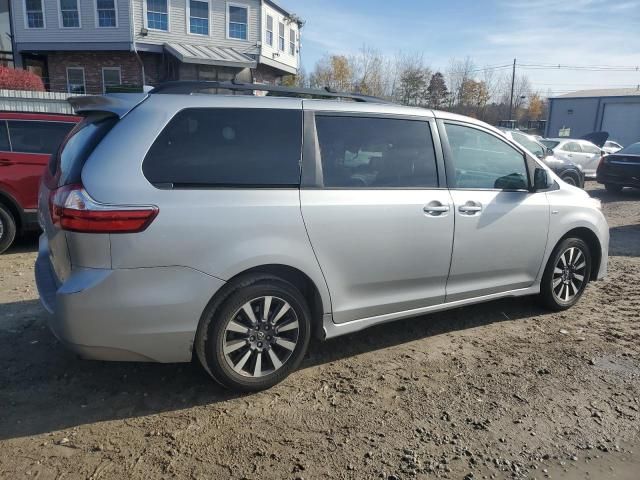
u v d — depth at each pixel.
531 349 4.16
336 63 54.78
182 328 3.08
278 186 3.36
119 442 2.87
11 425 3.01
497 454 2.85
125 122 3.09
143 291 2.96
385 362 3.90
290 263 3.33
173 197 3.02
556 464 2.79
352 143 3.70
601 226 5.12
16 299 5.05
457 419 3.17
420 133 4.02
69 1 24.59
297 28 33.38
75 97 3.68
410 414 3.21
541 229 4.61
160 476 2.61
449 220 4.02
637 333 4.50
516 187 4.51
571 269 4.98
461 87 64.62
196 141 3.19
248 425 3.06
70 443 2.85
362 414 3.20
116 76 25.94
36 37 25.11
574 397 3.44
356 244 3.60
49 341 4.12
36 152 6.92
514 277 4.58
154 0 24.95
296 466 2.71
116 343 2.98
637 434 3.06
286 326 3.42
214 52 26.28
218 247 3.11
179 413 3.17
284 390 3.47
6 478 2.56
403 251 3.82
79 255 2.90
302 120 3.53
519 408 3.30
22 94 13.03
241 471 2.66
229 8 26.92
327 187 3.53
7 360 3.80
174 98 3.22
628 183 13.65
